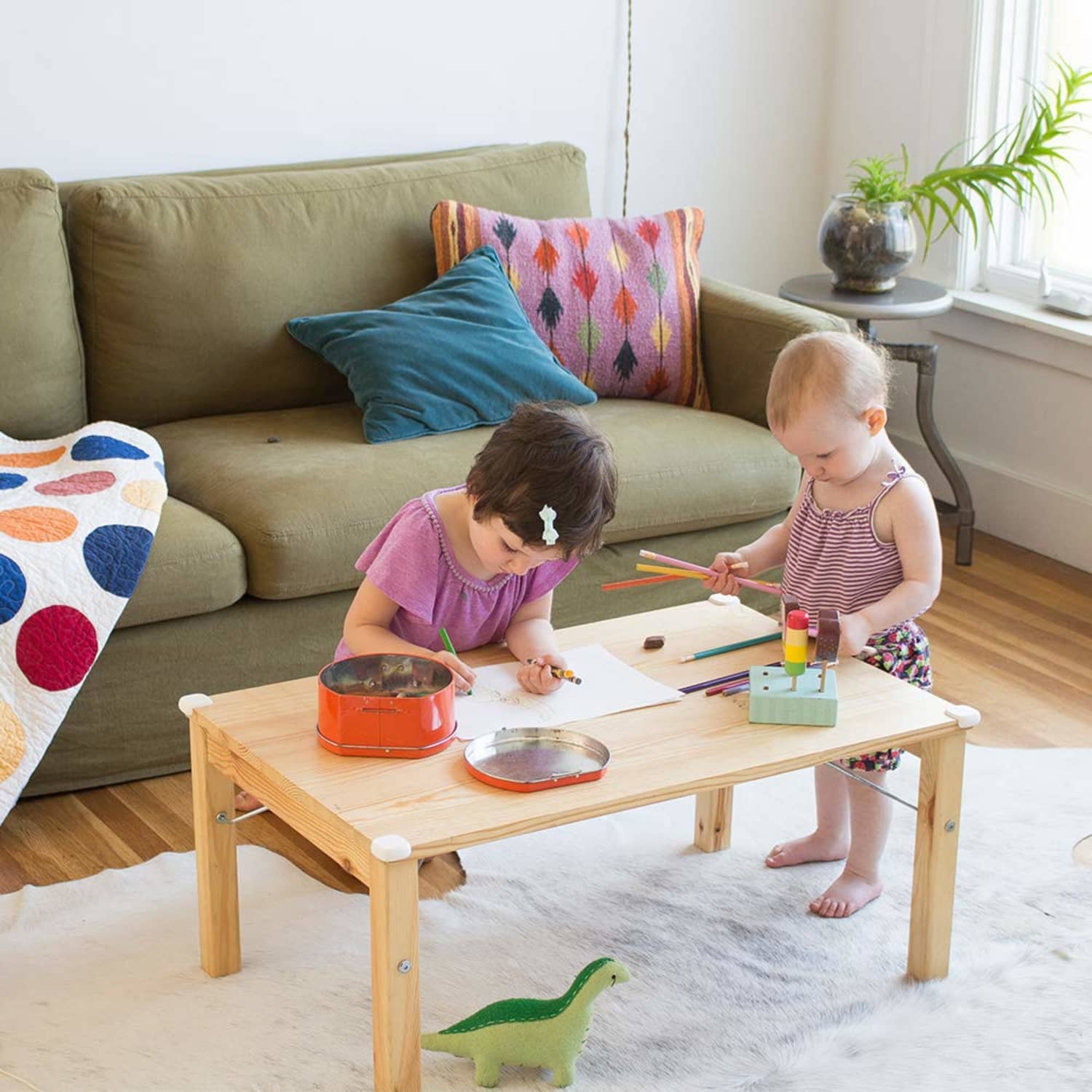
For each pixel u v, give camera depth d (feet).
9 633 6.82
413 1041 5.03
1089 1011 5.99
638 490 8.68
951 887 6.06
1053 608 10.29
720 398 9.97
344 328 9.07
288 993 6.01
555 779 5.13
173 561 7.38
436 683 5.56
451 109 10.67
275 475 8.06
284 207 9.29
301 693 5.85
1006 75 11.03
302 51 10.00
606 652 6.25
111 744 7.56
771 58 11.88
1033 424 11.17
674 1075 5.56
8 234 8.35
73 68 9.31
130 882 6.77
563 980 6.13
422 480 8.16
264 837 7.25
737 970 6.23
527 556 5.62
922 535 6.32
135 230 8.82
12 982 6.04
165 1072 5.53
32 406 8.50
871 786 6.11
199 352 9.06
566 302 9.61
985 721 8.61
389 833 4.83
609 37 11.09
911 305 10.22
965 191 11.30
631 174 11.60
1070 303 10.74
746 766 5.32
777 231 12.44
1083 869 7.01
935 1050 5.73
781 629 6.54
